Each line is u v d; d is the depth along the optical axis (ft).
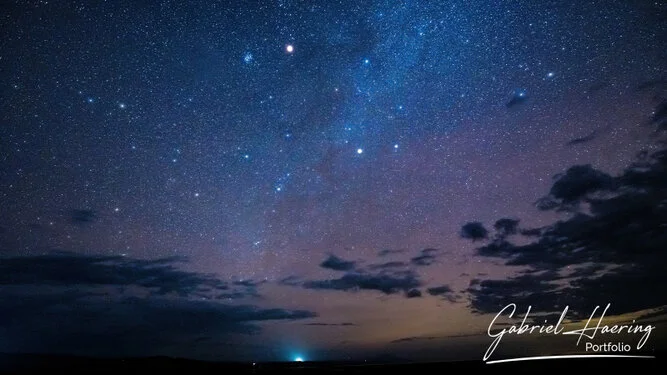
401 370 52.65
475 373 48.29
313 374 53.72
